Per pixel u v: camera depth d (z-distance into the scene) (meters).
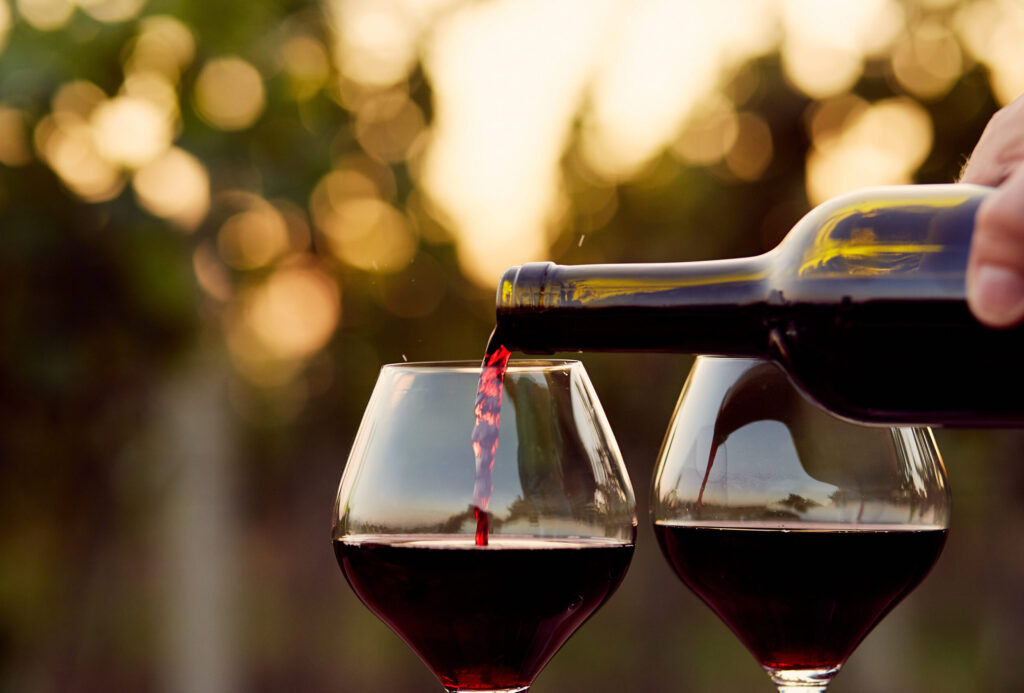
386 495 1.39
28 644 8.18
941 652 8.91
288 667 9.34
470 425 1.39
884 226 1.42
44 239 6.45
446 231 7.94
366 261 7.71
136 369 6.92
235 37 6.46
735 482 1.49
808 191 8.66
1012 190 0.98
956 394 1.43
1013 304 0.98
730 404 1.51
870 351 1.42
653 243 8.70
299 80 6.82
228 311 7.08
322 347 8.05
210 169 6.57
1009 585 8.88
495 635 1.38
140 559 8.05
